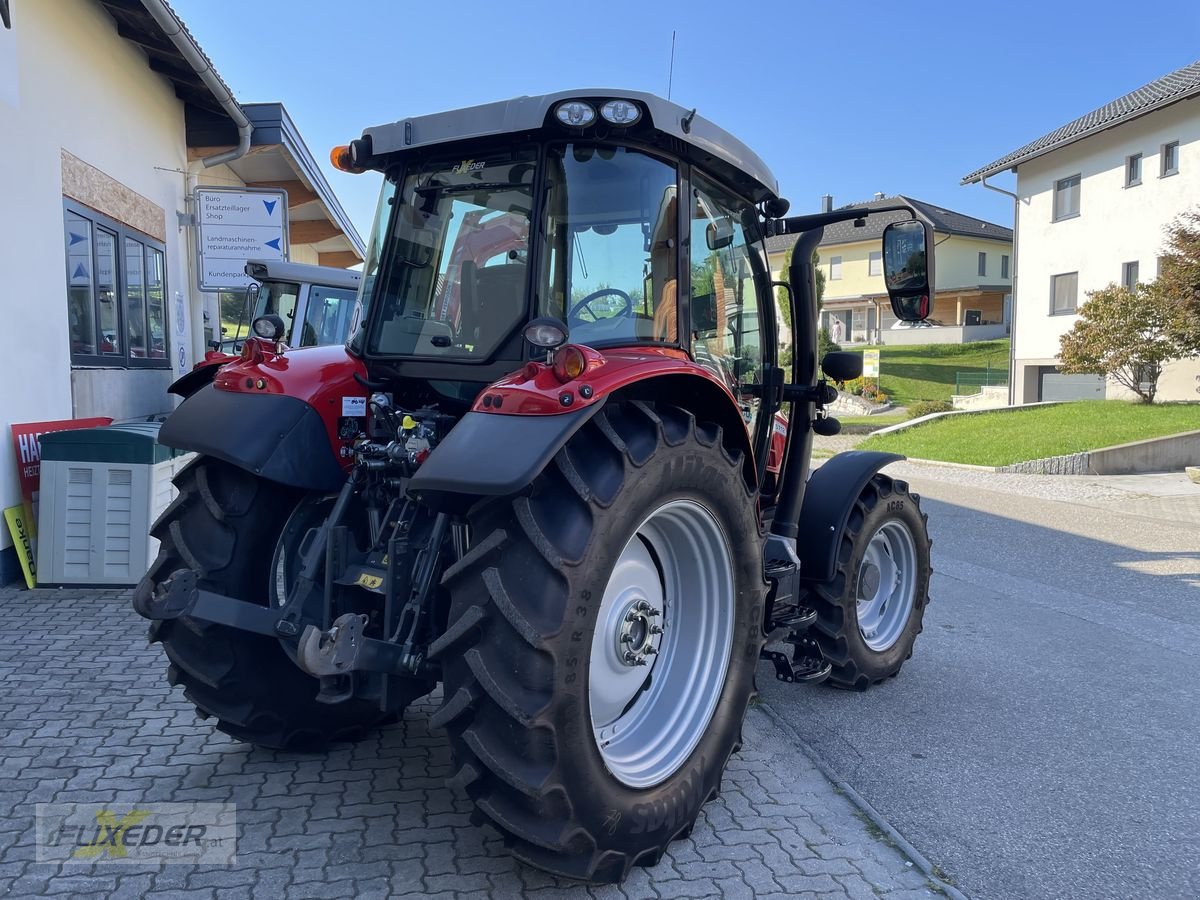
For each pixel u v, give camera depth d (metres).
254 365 3.29
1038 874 2.80
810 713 4.13
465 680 2.40
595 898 2.57
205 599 2.87
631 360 2.72
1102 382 23.67
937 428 18.92
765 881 2.69
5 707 3.81
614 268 3.04
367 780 3.25
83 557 5.66
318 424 3.18
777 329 4.14
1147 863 2.87
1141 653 5.11
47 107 6.49
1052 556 7.84
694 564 3.05
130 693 4.00
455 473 2.36
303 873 2.64
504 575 2.40
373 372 3.29
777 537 3.93
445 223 3.15
